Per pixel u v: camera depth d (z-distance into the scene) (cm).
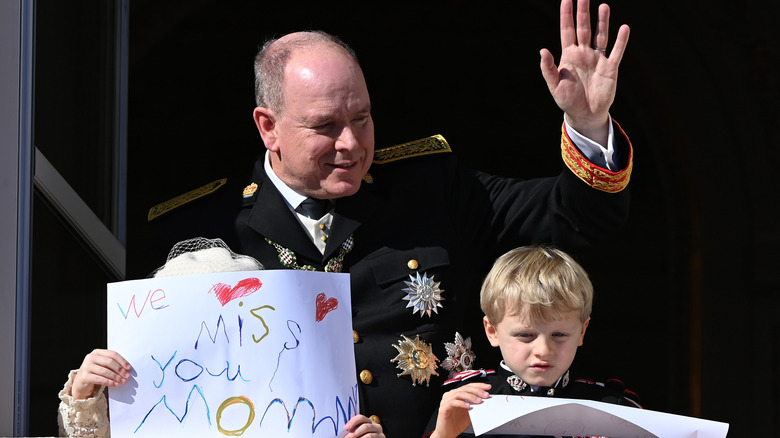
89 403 764
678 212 3062
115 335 748
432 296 927
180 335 745
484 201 999
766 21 2812
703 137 2958
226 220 962
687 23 2859
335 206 944
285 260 933
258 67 935
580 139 909
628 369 3142
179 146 2936
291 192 948
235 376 741
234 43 2984
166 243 967
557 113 3288
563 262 821
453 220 984
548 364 802
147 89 2927
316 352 750
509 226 979
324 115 879
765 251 2920
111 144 1195
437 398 914
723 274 2964
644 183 3108
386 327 915
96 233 1117
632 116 3098
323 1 3122
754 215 2941
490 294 823
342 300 771
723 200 2966
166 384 740
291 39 931
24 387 898
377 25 3216
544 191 966
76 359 1085
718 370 2942
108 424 782
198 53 2961
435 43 3247
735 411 2914
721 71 2889
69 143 1076
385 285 930
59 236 1034
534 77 3275
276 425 735
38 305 960
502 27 3241
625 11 2866
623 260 3161
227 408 737
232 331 745
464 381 854
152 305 749
